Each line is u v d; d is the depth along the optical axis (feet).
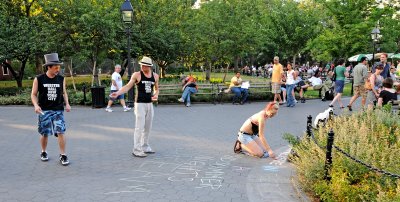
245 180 18.39
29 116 38.75
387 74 38.45
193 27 74.28
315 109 43.45
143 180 18.38
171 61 77.97
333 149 15.88
